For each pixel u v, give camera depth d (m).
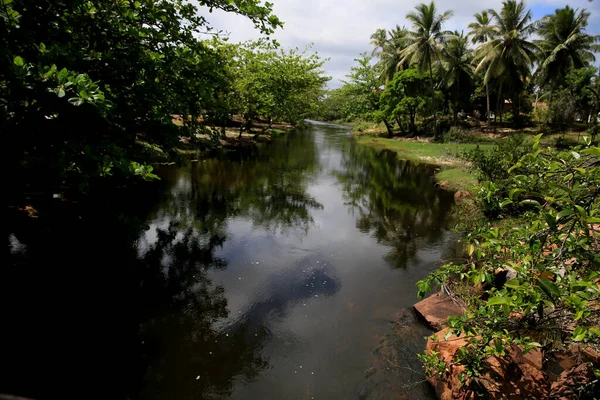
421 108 35.44
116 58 5.38
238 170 17.86
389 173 19.45
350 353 5.11
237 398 4.36
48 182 4.56
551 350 4.33
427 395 4.34
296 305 6.29
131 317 5.68
